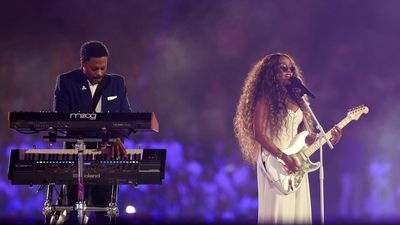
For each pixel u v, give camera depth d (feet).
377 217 73.36
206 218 74.69
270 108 69.92
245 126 71.97
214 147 74.74
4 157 78.54
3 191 77.46
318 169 71.82
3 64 78.02
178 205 75.36
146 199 75.66
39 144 78.13
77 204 49.44
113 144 50.08
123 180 49.98
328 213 73.26
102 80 61.46
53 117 48.91
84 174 49.93
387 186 74.02
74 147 54.49
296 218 66.39
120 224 59.67
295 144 67.46
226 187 74.28
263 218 67.00
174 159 75.82
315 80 74.59
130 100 76.54
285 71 71.31
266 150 68.44
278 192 66.69
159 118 76.38
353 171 73.72
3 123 78.38
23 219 75.46
